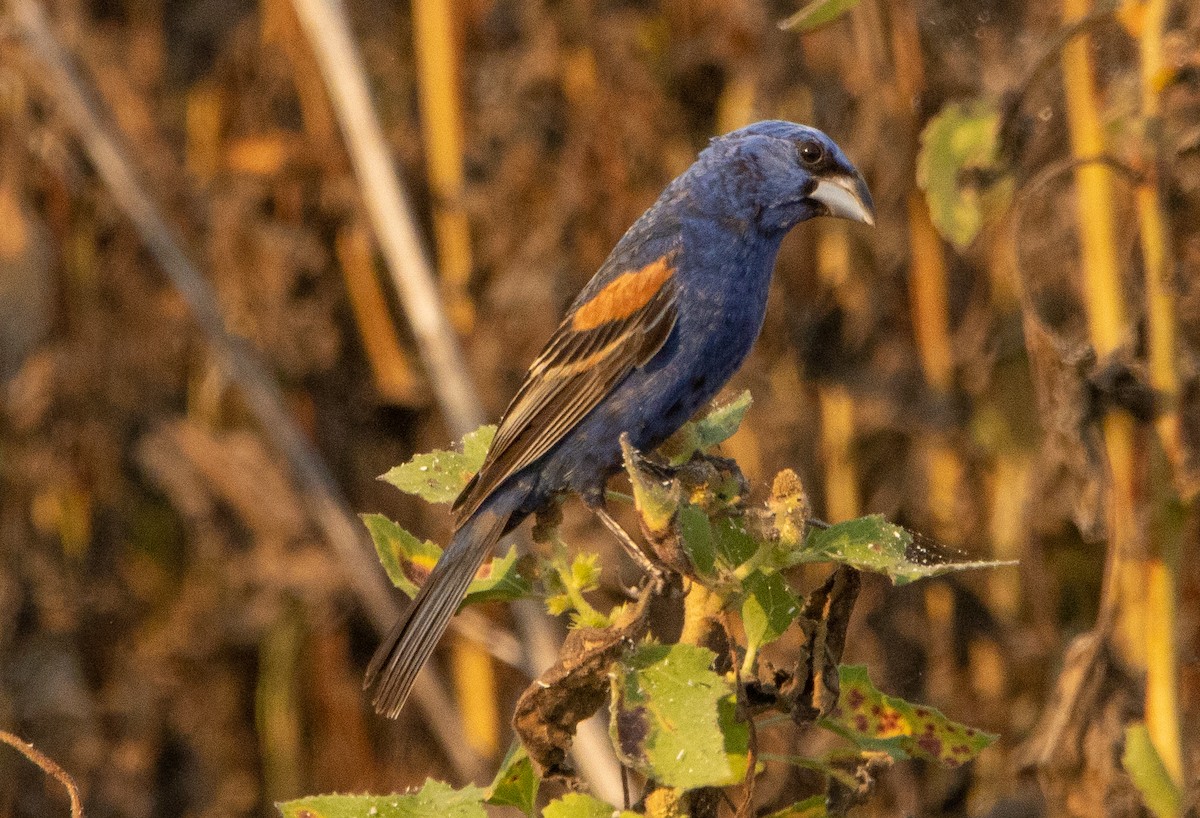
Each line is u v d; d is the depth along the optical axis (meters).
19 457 12.74
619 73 11.91
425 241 12.44
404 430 12.80
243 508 12.20
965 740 4.79
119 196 11.90
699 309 7.48
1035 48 10.71
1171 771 7.21
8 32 12.07
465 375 10.64
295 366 12.61
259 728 12.59
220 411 12.71
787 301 12.02
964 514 11.60
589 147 11.86
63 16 13.01
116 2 13.17
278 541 12.09
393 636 6.41
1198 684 8.30
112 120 12.65
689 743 4.07
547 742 4.38
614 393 7.46
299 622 12.28
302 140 12.55
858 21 11.27
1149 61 7.33
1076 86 8.07
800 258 12.05
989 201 7.89
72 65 12.23
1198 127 7.23
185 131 12.98
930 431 11.63
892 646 11.52
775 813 4.72
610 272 7.57
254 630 12.40
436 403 12.63
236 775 12.58
